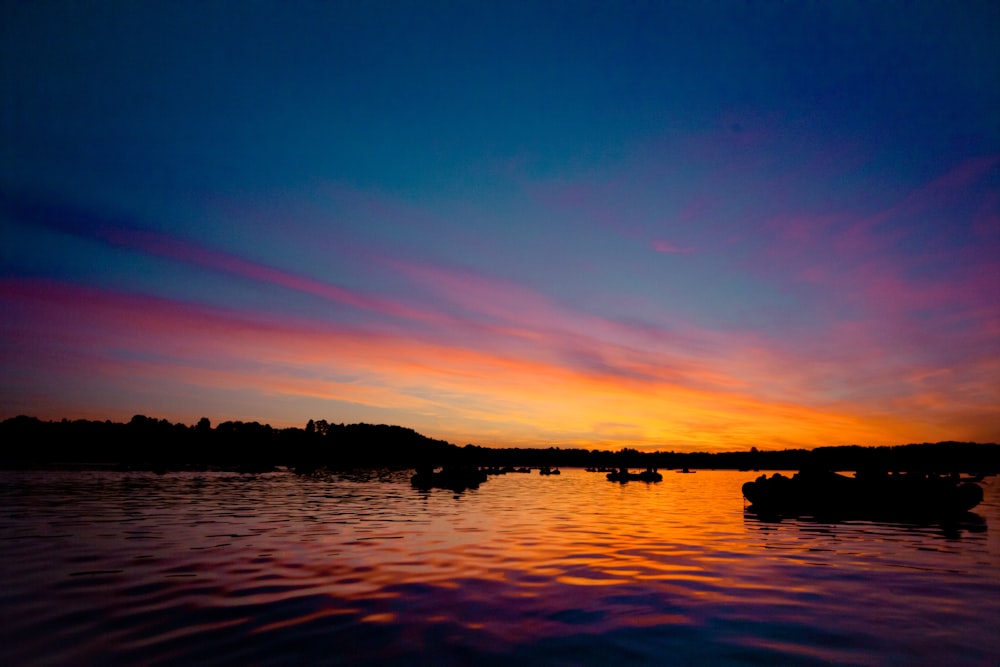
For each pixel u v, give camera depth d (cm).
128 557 1222
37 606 853
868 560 1312
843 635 767
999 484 5766
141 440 10075
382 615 830
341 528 1747
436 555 1305
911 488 2484
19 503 2303
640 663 660
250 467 7425
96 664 638
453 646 707
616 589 1005
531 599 931
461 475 4669
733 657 684
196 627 767
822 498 2558
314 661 652
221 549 1334
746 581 1080
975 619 844
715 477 8119
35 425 9288
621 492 4141
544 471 9144
